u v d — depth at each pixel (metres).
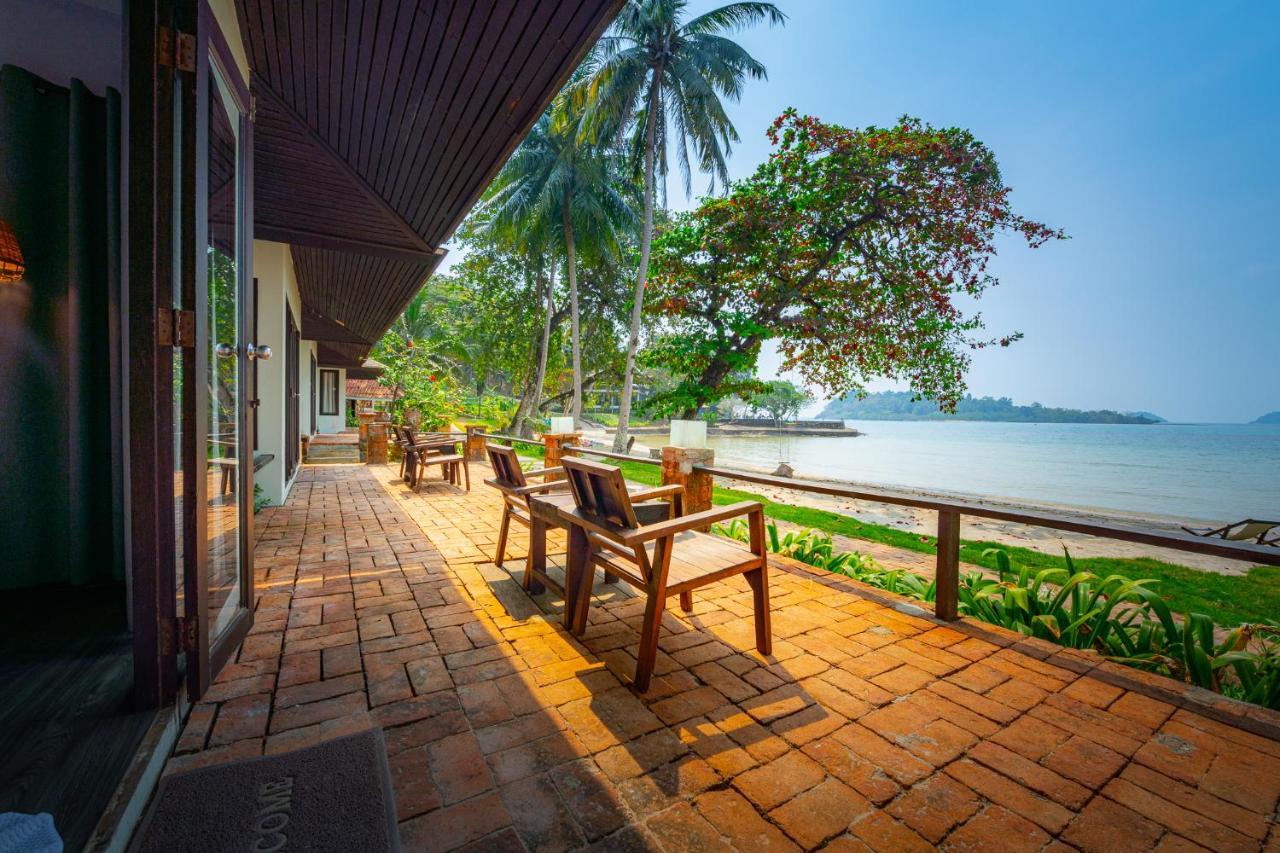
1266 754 1.65
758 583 2.30
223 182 2.14
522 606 2.79
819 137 9.91
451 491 6.63
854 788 1.47
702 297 11.42
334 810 1.31
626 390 14.15
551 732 1.70
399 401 15.77
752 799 1.42
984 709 1.89
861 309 10.94
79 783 1.27
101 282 2.53
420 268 6.56
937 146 9.52
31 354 2.43
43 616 2.23
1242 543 1.79
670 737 1.69
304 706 1.81
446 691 1.94
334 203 4.80
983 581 3.61
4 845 1.03
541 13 2.29
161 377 1.61
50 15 2.48
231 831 1.23
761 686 2.03
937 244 10.19
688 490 4.30
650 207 13.66
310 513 5.18
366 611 2.70
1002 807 1.41
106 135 2.43
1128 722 1.82
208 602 1.84
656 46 13.03
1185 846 1.29
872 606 2.89
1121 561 5.95
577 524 2.47
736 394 11.56
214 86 2.00
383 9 2.46
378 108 3.33
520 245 16.53
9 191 2.35
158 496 1.62
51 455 2.51
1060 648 2.39
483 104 3.00
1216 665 2.20
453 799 1.38
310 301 9.89
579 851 1.23
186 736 1.62
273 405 5.50
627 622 2.62
